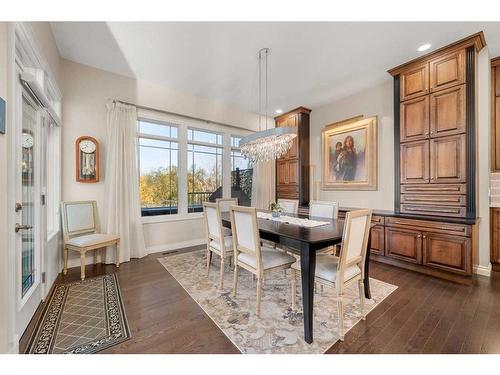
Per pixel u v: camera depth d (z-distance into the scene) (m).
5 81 1.41
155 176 4.12
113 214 3.37
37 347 1.62
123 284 2.67
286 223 2.63
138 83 3.79
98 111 3.43
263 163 5.39
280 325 1.89
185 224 4.34
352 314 2.04
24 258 1.96
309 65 3.29
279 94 4.33
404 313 2.04
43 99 2.09
